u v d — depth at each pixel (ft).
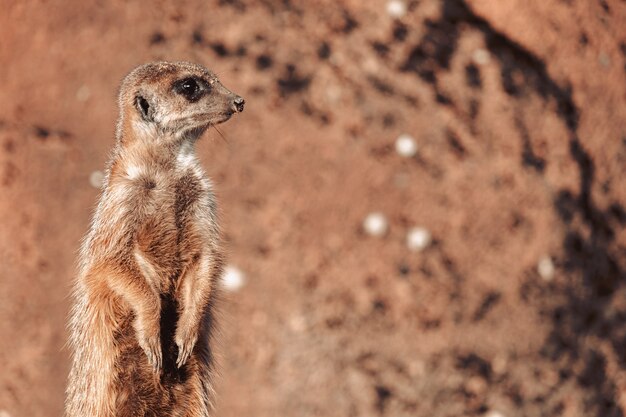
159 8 54.24
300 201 49.73
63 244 50.11
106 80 52.80
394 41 54.13
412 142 51.44
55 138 52.03
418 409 46.98
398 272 49.19
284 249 48.85
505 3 55.26
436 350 48.26
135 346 26.35
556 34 55.01
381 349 47.91
